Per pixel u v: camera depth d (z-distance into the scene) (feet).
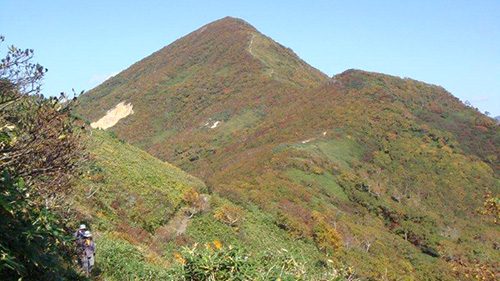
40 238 21.04
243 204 146.10
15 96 20.72
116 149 125.39
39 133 21.43
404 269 147.54
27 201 20.13
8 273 18.88
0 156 19.88
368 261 138.41
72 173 27.17
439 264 151.53
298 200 177.06
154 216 97.45
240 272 19.69
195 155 342.03
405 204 219.00
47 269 21.56
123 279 41.27
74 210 52.90
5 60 20.88
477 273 46.80
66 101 22.54
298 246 132.16
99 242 47.24
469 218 217.56
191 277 20.15
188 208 116.57
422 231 184.65
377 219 200.34
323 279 21.22
